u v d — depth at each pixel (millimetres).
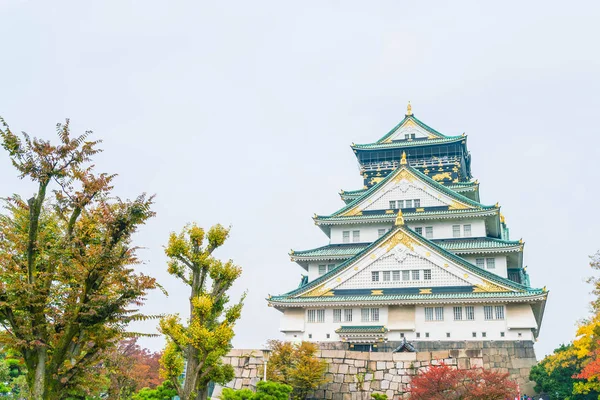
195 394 31047
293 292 68312
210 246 33562
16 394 34062
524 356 59875
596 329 51719
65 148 23578
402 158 79875
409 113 92188
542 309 67188
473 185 81625
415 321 63969
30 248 23734
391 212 77375
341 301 65562
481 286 63250
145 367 53531
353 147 91062
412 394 40938
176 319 31422
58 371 23500
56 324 24281
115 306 23797
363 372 51938
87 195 24375
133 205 24312
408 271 66438
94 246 24109
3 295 22812
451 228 74500
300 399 50031
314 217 78750
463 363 49062
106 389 41781
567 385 56219
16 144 23062
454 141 87062
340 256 74250
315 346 54625
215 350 30969
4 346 26094
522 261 74812
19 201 25125
